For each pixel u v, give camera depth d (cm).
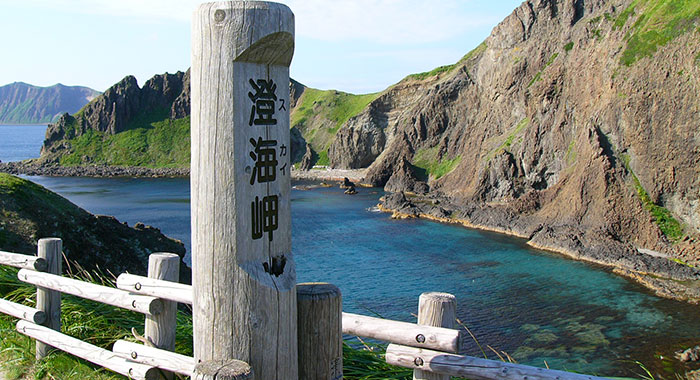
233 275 363
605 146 4791
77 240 1688
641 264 3641
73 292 629
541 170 5775
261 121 371
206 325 376
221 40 351
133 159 12406
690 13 4688
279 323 378
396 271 3594
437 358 424
